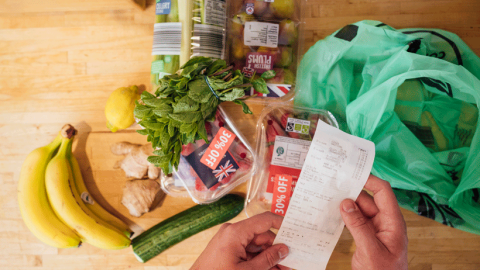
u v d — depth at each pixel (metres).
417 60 0.78
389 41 0.84
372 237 0.62
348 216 0.63
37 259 1.00
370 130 0.83
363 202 0.67
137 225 0.98
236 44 0.82
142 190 0.92
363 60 0.90
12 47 0.98
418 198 0.88
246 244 0.68
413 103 0.91
